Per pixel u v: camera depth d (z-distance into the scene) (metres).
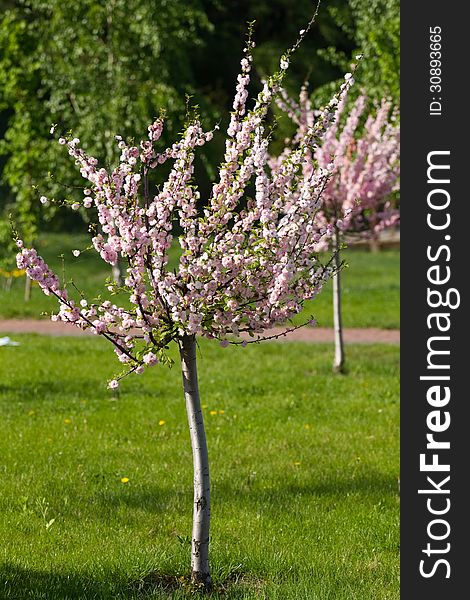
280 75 6.45
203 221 6.30
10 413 12.66
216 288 6.21
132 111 18.73
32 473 9.74
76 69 18.92
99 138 18.67
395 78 19.50
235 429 11.83
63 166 18.50
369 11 21.06
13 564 7.17
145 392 14.33
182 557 7.20
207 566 6.74
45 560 7.27
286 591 6.64
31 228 18.72
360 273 30.33
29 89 18.61
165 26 19.02
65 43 18.94
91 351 17.95
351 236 15.82
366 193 15.23
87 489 9.20
